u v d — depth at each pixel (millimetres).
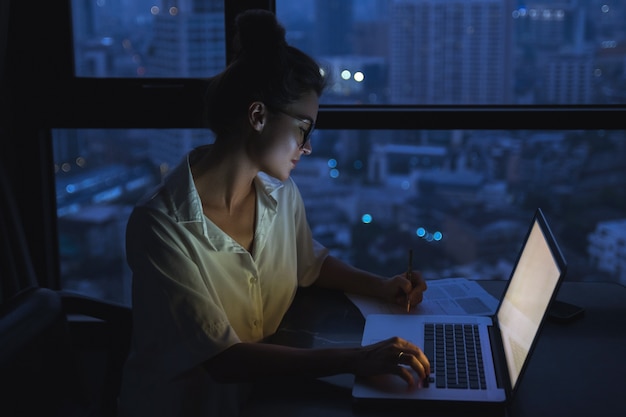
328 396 1219
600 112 2145
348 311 1590
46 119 2227
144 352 1363
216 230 1443
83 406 1418
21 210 2275
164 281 1348
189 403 1427
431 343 1389
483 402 1162
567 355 1350
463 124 2170
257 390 1243
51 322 1342
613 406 1172
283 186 1646
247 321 1534
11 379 1215
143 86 2199
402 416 1152
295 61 1372
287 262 1644
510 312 1399
